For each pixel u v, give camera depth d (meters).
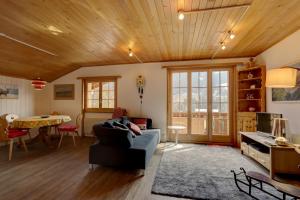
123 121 4.32
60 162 3.54
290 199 2.20
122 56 4.97
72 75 6.26
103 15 2.71
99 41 3.79
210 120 5.17
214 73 5.18
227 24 2.97
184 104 5.38
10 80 5.33
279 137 2.91
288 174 2.75
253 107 4.71
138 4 2.40
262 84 4.28
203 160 3.64
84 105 6.17
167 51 4.52
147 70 5.61
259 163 3.45
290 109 3.29
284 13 2.58
